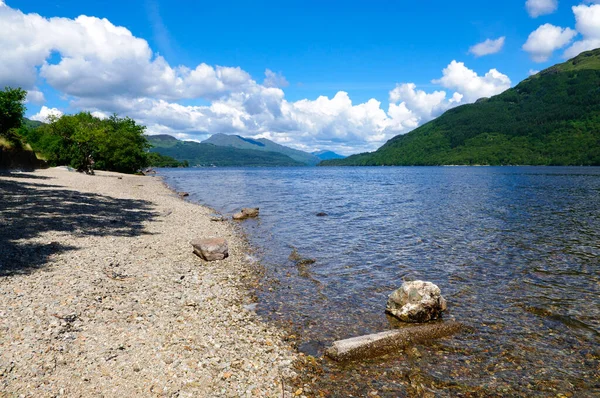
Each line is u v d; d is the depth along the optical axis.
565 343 9.42
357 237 22.22
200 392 6.78
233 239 21.12
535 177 94.25
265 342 9.18
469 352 8.97
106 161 88.06
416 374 7.99
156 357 7.78
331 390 7.33
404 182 83.94
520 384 7.68
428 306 10.72
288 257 17.56
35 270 12.00
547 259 17.17
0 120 46.12
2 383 6.21
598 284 13.82
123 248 16.44
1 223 18.27
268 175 134.25
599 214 30.59
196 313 10.48
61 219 21.06
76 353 7.51
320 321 10.65
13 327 8.02
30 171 51.62
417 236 22.47
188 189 59.62
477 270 15.59
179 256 16.50
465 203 39.62
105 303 10.19
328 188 65.31
